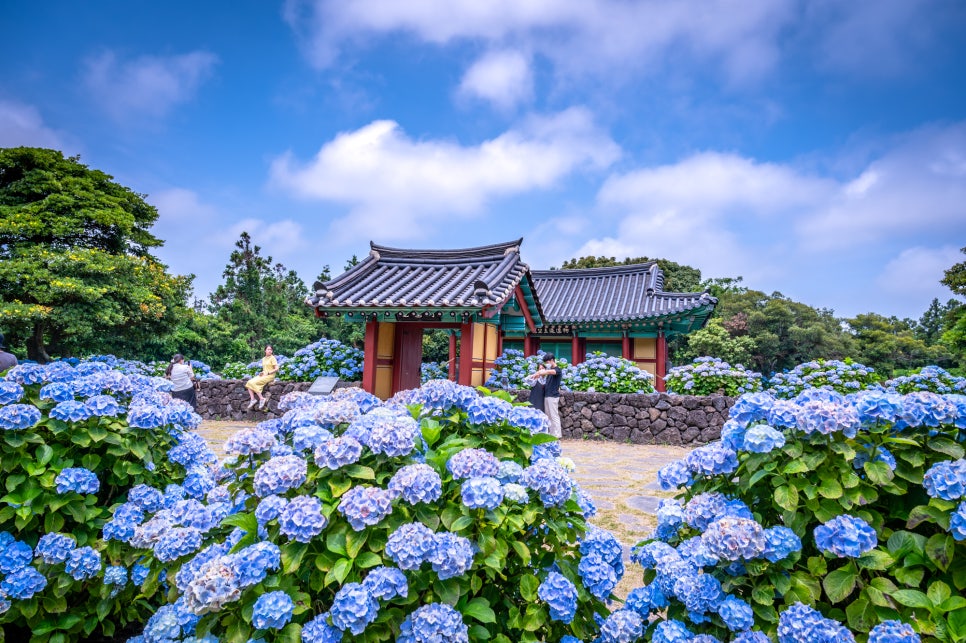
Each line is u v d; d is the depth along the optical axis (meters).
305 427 2.21
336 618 1.75
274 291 28.00
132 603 2.70
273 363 12.38
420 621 1.78
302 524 1.88
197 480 2.97
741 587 1.96
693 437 10.13
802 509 1.98
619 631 1.96
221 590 1.79
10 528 2.65
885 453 1.91
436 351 27.00
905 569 1.82
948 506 1.77
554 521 2.24
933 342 47.12
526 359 12.80
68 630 2.60
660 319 16.09
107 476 2.95
